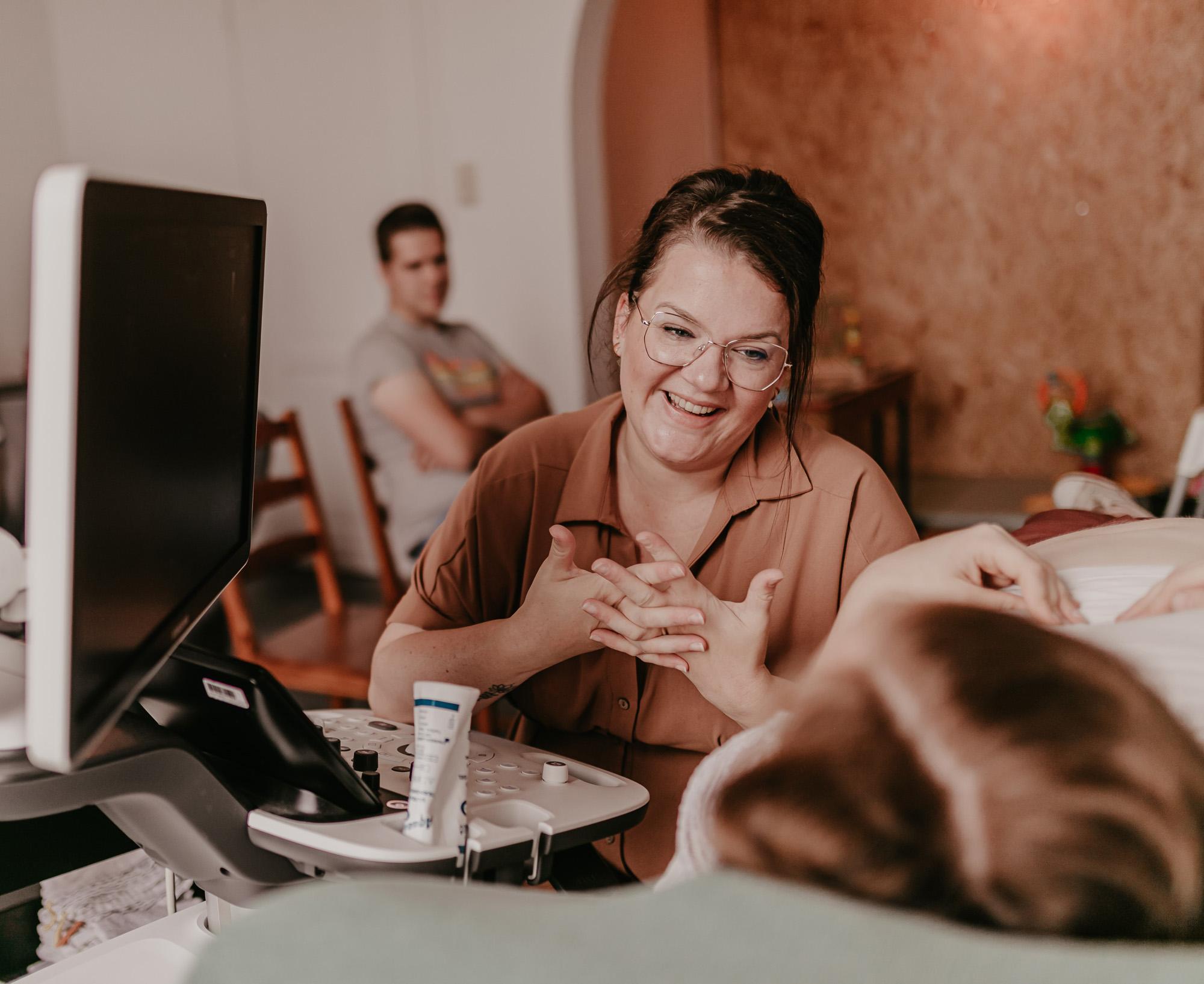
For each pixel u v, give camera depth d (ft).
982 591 1.81
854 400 12.26
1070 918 0.98
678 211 2.99
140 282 1.81
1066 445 13.94
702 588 2.85
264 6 12.66
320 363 13.41
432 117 11.82
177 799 2.10
